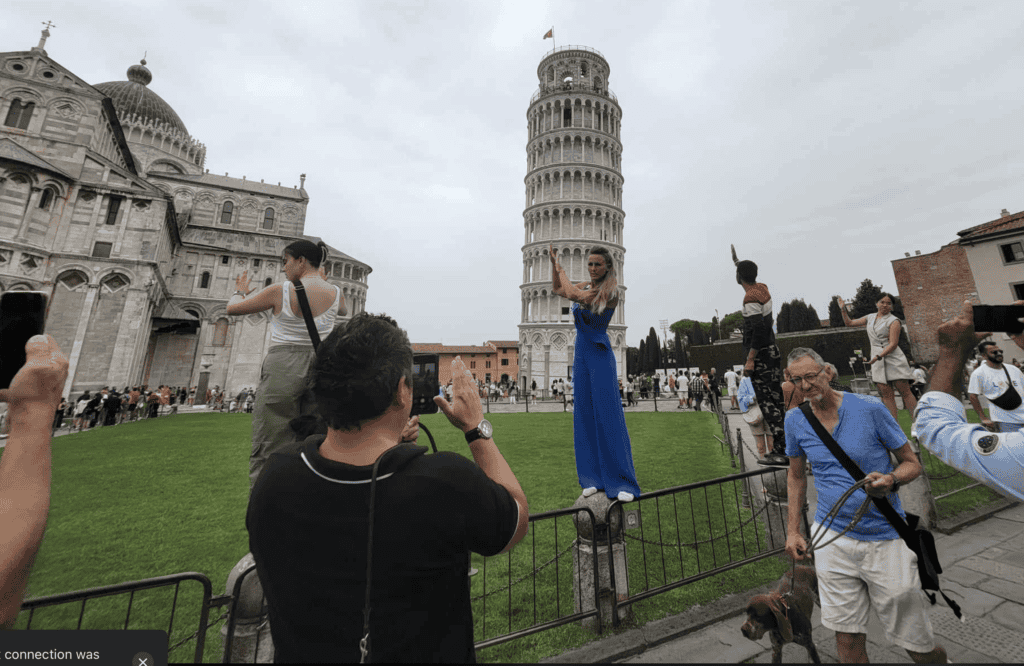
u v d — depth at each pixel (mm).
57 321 31000
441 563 1233
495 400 44406
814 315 59938
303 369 2627
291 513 1216
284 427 2598
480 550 1388
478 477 1341
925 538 2383
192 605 4031
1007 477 2037
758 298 4582
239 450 12906
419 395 2354
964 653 2916
